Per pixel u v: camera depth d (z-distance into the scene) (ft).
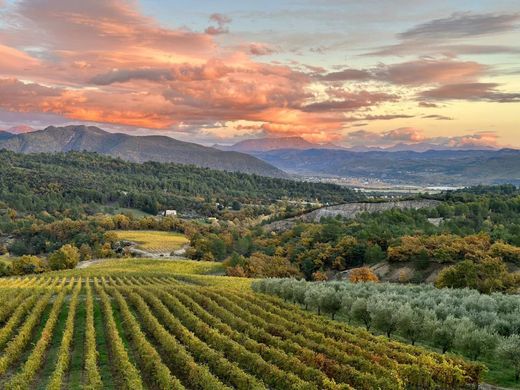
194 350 127.24
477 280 226.79
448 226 388.57
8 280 317.83
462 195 537.24
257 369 108.37
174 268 382.01
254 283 249.96
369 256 343.26
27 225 607.37
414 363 106.83
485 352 119.14
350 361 109.81
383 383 93.81
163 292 214.48
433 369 101.19
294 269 369.09
